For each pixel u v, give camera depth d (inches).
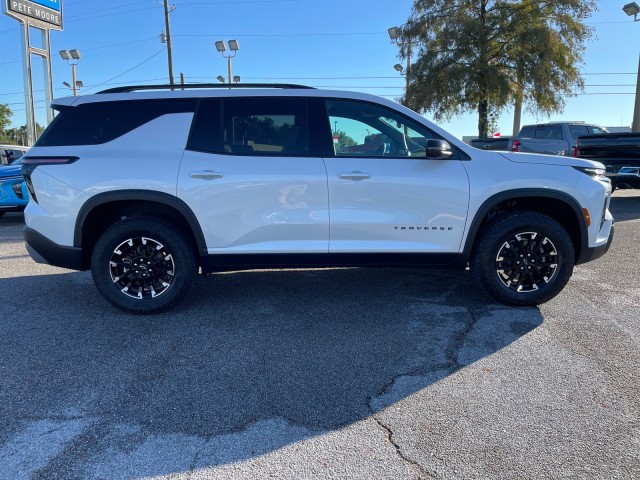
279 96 173.5
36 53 892.6
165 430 107.0
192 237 177.5
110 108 173.0
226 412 113.9
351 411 114.2
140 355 143.7
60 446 101.3
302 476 92.5
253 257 171.9
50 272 238.8
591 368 133.3
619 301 186.9
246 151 170.4
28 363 138.6
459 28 864.9
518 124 1077.8
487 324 164.6
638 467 94.3
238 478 92.0
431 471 93.7
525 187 169.2
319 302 188.2
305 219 168.7
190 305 186.1
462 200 169.3
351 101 174.6
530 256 174.6
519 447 100.4
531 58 855.1
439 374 131.2
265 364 137.8
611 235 185.0
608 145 446.9
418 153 173.3
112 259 171.0
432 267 176.9
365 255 172.2
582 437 103.5
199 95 173.8
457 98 898.7
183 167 166.4
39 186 168.6
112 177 165.0
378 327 163.3
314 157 169.8
